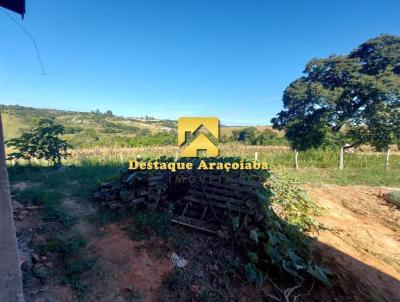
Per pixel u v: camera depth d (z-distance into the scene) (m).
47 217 4.59
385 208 7.67
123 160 13.77
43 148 9.80
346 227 6.15
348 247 5.18
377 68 18.94
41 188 6.30
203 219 4.95
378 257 4.95
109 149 19.56
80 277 3.26
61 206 5.24
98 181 6.67
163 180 5.43
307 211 6.74
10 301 1.91
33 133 9.95
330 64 19.45
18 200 5.22
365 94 17.94
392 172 13.31
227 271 3.84
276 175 8.47
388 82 17.02
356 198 8.58
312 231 5.64
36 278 3.09
